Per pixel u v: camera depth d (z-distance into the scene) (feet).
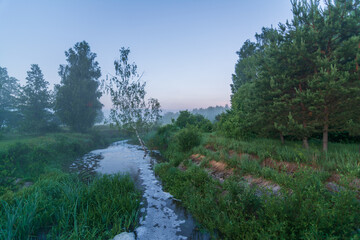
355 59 21.72
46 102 111.65
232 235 14.75
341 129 23.95
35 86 109.60
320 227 10.96
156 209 21.83
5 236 13.84
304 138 27.09
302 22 26.94
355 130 22.21
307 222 11.71
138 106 70.64
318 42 24.62
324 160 20.74
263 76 30.99
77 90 115.85
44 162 43.80
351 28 22.82
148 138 85.40
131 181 29.89
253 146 31.50
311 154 23.18
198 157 37.78
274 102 26.91
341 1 23.27
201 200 20.53
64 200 20.65
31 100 104.63
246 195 17.02
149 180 33.63
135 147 85.15
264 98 30.76
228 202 18.01
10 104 129.49
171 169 34.86
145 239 15.87
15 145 45.09
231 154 32.14
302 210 12.62
